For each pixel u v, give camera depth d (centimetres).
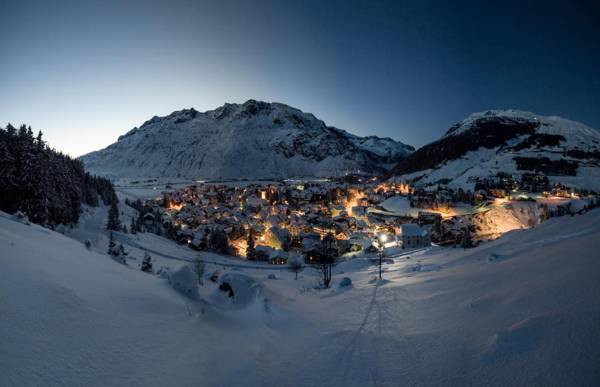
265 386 817
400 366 798
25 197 6325
